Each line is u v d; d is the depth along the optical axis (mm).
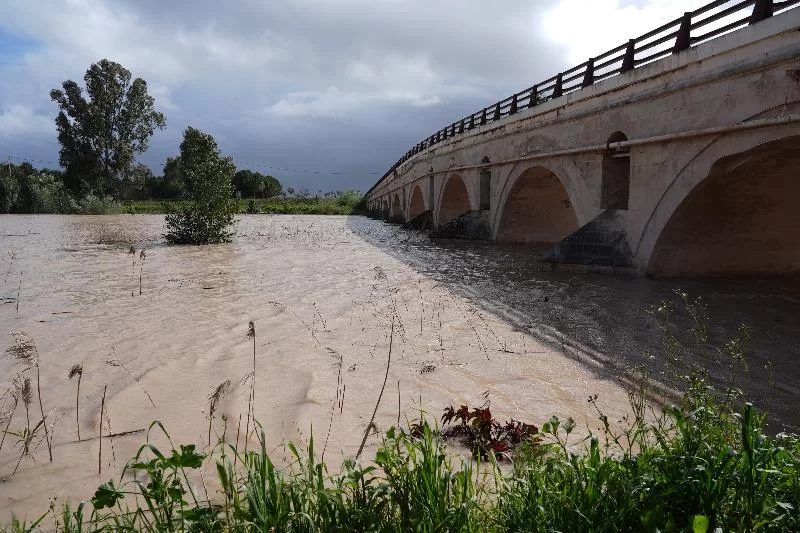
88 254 20203
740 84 10641
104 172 65312
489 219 26047
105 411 5480
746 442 2791
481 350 7648
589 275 14805
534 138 20125
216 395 4539
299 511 2828
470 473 3158
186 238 24906
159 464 2941
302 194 93438
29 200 58312
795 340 8242
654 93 13086
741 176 11641
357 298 11516
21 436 4711
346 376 6531
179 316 9711
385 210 59625
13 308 10438
